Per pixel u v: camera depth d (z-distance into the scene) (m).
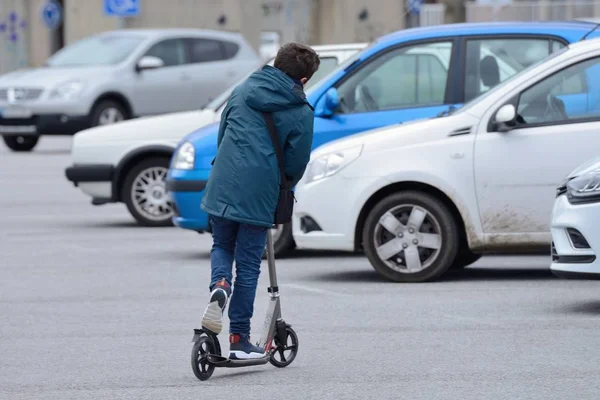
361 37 94.31
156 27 102.69
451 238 28.91
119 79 65.44
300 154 19.73
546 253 35.12
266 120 19.61
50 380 19.95
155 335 23.47
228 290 19.44
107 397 18.81
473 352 21.61
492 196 28.55
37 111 64.69
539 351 21.61
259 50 104.06
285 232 33.59
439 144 28.78
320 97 33.38
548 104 28.67
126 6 88.88
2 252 35.03
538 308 25.75
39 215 44.28
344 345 22.34
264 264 32.81
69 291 28.42
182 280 29.94
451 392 18.83
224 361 19.77
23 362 21.27
